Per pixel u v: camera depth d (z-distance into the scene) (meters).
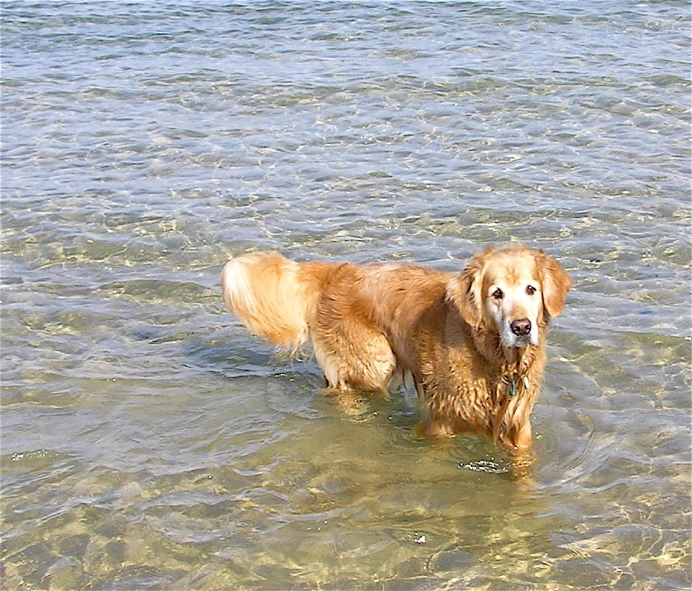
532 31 8.10
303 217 4.62
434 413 3.42
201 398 3.60
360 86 6.62
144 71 7.32
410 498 3.21
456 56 7.36
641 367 3.63
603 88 6.34
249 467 3.32
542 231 4.45
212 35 8.48
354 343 3.59
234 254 4.36
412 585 2.96
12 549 3.06
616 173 4.92
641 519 3.12
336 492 3.24
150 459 3.34
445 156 5.25
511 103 6.14
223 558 3.03
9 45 8.30
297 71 7.11
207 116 6.15
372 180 4.95
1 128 6.00
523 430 3.36
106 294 4.11
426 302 3.45
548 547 3.05
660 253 4.25
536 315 3.24
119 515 3.15
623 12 8.60
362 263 4.26
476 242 4.39
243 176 5.05
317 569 3.01
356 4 9.45
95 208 4.73
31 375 3.67
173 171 5.16
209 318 3.99
